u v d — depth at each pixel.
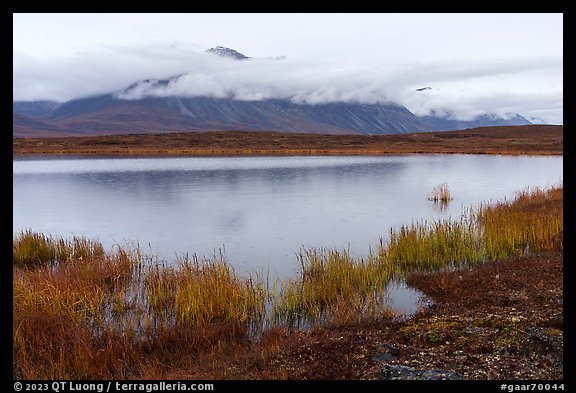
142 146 174.00
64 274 20.86
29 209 43.25
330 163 99.62
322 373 12.47
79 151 146.75
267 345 14.73
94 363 13.44
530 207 34.59
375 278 21.17
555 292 18.28
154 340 15.27
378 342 14.38
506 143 175.75
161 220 37.69
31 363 13.30
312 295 18.89
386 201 46.66
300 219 37.59
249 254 26.92
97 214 40.59
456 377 11.88
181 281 19.95
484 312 16.55
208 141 191.75
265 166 91.94
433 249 25.41
